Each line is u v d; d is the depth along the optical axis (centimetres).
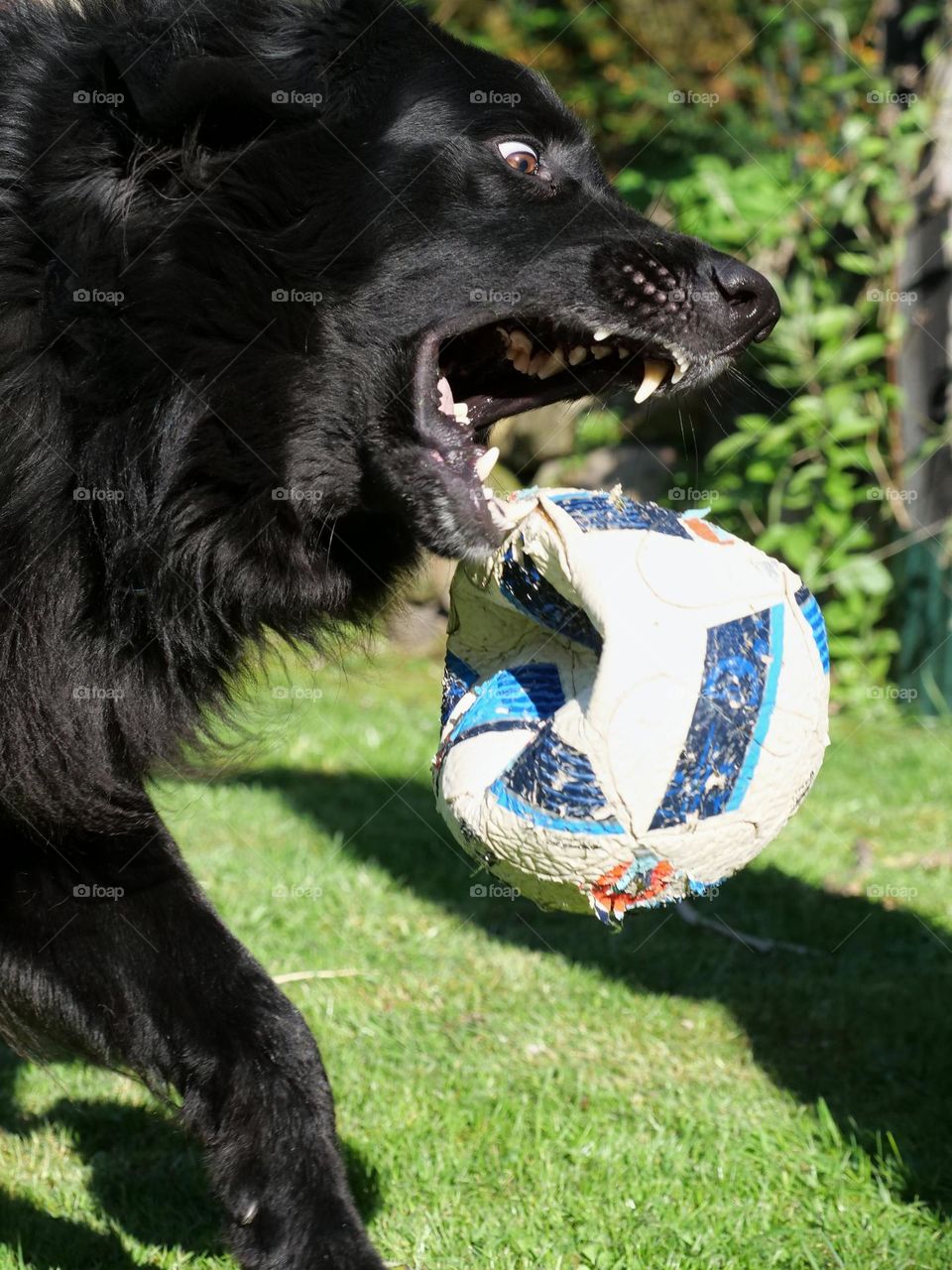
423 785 614
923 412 759
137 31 260
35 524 249
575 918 462
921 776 629
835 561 755
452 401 280
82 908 238
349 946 422
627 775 219
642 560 228
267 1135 223
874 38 891
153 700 263
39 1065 254
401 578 298
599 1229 279
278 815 555
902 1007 395
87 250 249
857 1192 295
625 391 310
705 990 404
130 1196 303
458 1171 301
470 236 272
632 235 279
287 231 260
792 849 531
